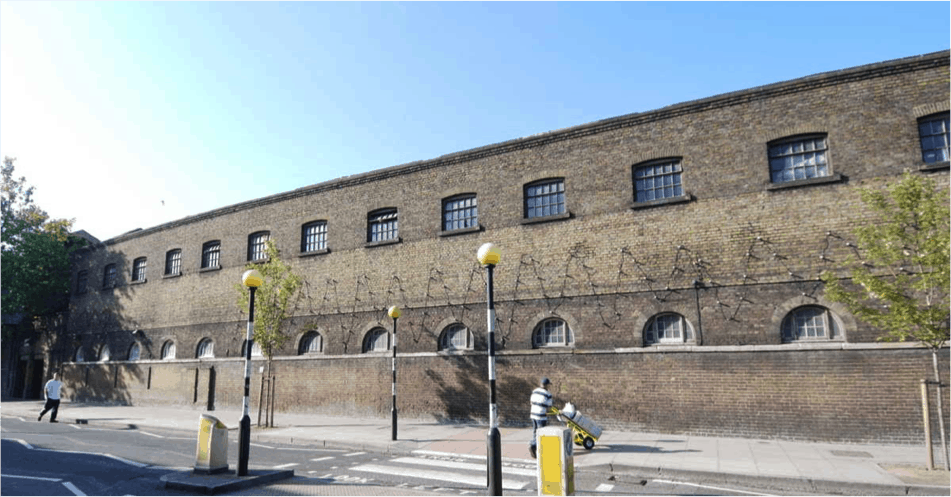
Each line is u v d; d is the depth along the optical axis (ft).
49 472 31.73
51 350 100.27
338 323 63.52
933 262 29.84
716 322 44.14
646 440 41.50
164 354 81.56
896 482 27.35
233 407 70.79
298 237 68.95
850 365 39.73
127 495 26.53
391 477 30.94
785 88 44.57
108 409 75.05
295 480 30.14
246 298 57.47
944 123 40.24
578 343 49.11
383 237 62.95
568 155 52.49
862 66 42.37
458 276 56.29
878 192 33.09
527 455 37.29
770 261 43.04
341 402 61.57
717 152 46.34
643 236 47.91
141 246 88.43
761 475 29.22
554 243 51.72
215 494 26.66
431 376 56.34
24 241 96.17
